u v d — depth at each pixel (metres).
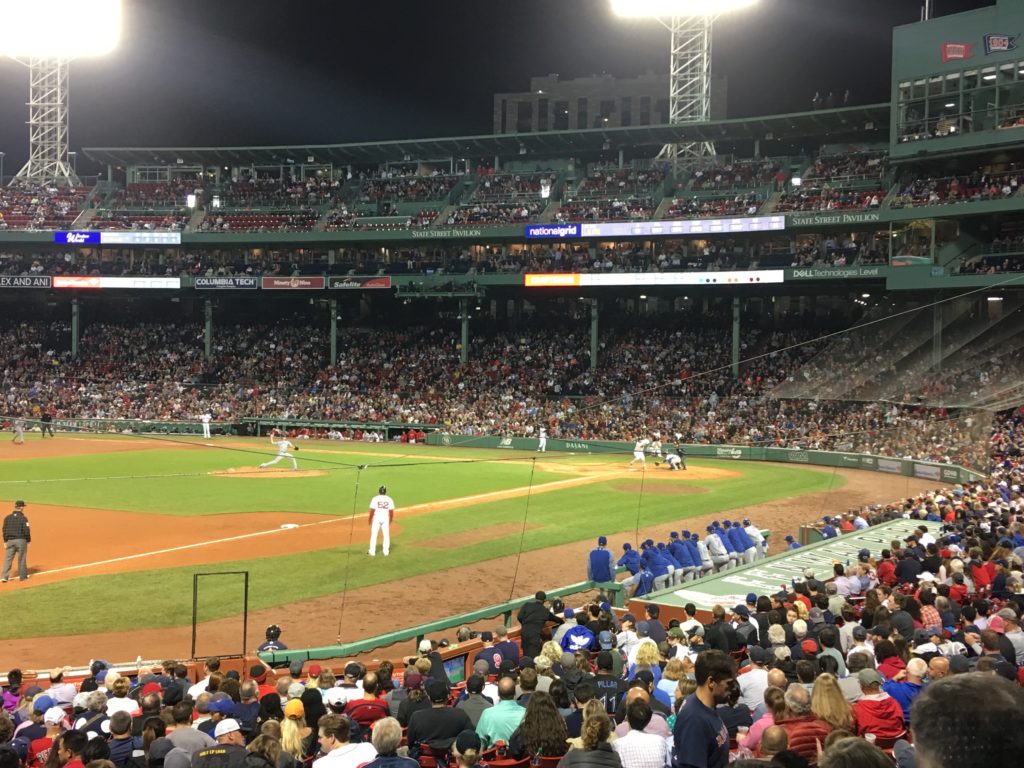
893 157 52.38
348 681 10.34
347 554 22.86
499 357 66.19
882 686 8.51
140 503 31.11
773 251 61.59
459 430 58.91
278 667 13.55
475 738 6.85
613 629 13.67
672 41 65.62
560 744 6.94
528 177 71.00
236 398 65.25
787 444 49.66
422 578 20.47
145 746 7.63
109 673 10.41
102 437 59.31
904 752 6.66
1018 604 12.34
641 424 55.41
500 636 12.73
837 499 34.50
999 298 43.97
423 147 72.00
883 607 12.00
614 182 67.31
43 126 76.88
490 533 26.11
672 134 65.38
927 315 43.25
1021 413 39.19
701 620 15.76
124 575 20.36
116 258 73.94
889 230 53.94
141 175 79.00
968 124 49.84
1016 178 48.69
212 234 68.50
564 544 24.67
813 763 6.03
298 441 60.03
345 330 72.94
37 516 28.19
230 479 38.31
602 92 108.31
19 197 73.94
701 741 5.95
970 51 49.56
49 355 70.25
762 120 60.97
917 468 41.94
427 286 64.50
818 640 10.45
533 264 65.00
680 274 58.12
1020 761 2.11
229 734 7.52
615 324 67.31
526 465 46.25
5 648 15.04
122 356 70.75
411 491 35.22
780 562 19.72
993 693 2.23
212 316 76.12
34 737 8.66
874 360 39.62
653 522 28.56
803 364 51.84
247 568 21.23
